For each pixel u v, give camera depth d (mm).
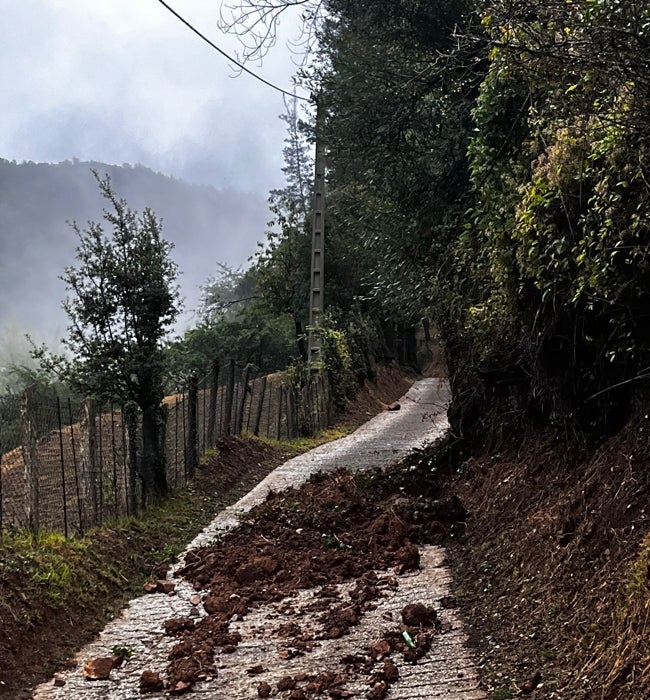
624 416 6531
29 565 6984
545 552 6062
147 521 10195
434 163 10766
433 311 11305
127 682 5484
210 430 14969
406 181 10969
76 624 6723
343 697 4859
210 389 15156
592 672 4285
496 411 9898
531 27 4883
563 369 7309
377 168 10961
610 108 5086
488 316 8695
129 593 7809
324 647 5777
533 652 4961
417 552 7699
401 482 10500
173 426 13734
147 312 11070
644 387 6062
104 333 11102
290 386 22594
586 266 5641
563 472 7230
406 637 5695
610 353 5980
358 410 27516
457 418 11023
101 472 9375
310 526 9336
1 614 6066
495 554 7125
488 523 8023
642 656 3924
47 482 8367
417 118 10500
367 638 5859
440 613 6266
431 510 8727
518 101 7508
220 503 12234
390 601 6715
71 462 9828
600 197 5406
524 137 7582
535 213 6336
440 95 10008
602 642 4391
